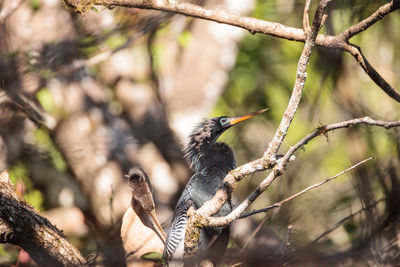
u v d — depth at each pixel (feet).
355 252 26.13
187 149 29.48
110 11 34.24
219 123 29.37
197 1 33.12
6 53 35.06
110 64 44.16
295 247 27.94
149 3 23.40
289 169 36.83
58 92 40.68
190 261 23.03
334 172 36.96
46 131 39.70
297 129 43.24
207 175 27.86
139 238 25.43
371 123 19.38
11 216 24.17
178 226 25.93
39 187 39.27
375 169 30.89
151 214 25.48
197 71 47.16
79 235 38.22
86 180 40.57
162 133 43.96
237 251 28.32
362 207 29.43
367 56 39.70
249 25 23.25
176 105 46.37
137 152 42.80
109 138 42.19
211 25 47.42
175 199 42.01
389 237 27.20
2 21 35.73
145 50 45.21
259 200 35.32
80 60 35.91
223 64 47.83
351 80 39.99
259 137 44.19
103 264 25.36
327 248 29.07
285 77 50.34
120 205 40.34
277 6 42.47
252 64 50.39
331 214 32.65
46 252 24.49
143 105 44.57
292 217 32.14
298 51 50.67
